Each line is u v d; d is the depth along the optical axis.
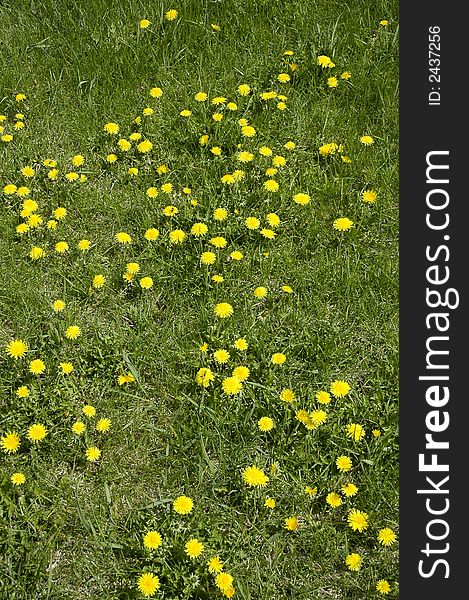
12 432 1.91
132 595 1.75
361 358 2.11
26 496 1.86
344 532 1.85
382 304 2.18
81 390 2.03
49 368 2.03
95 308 2.19
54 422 1.96
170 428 1.96
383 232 2.34
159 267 2.22
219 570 1.74
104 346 2.08
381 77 2.67
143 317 2.14
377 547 1.84
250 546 1.82
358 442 1.93
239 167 2.43
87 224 2.33
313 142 2.52
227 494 1.90
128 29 2.81
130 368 2.04
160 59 2.76
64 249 2.21
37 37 2.80
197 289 2.19
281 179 2.39
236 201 2.34
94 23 2.82
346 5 2.89
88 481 1.92
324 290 2.21
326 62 2.67
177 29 2.81
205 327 2.12
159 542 1.77
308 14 2.86
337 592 1.79
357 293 2.20
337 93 2.68
